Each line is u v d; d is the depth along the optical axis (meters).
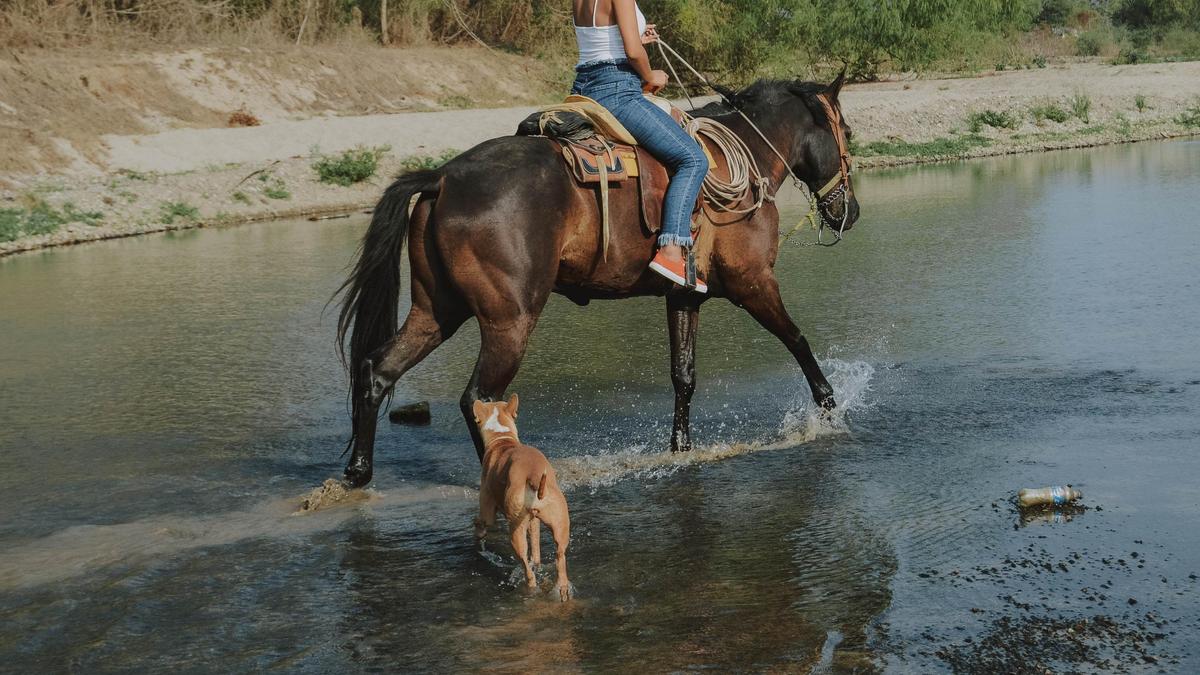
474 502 6.65
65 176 21.75
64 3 29.70
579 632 4.89
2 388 9.44
